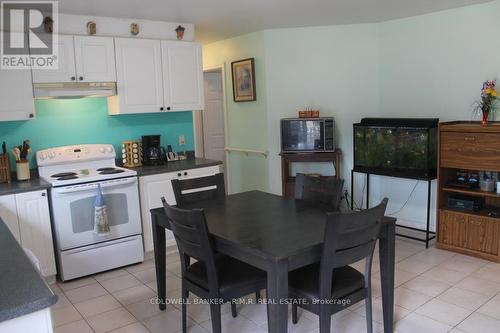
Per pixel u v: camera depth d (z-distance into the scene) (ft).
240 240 6.89
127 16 12.70
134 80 13.00
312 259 6.77
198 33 15.96
